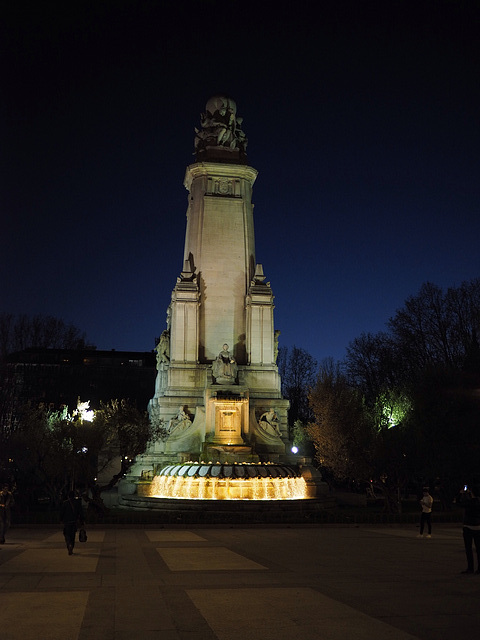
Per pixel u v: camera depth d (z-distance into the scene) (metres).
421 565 16.20
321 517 29.45
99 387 94.19
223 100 54.31
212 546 20.55
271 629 9.55
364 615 10.44
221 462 40.31
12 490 34.22
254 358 47.66
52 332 75.00
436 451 37.38
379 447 36.97
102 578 14.08
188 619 10.19
